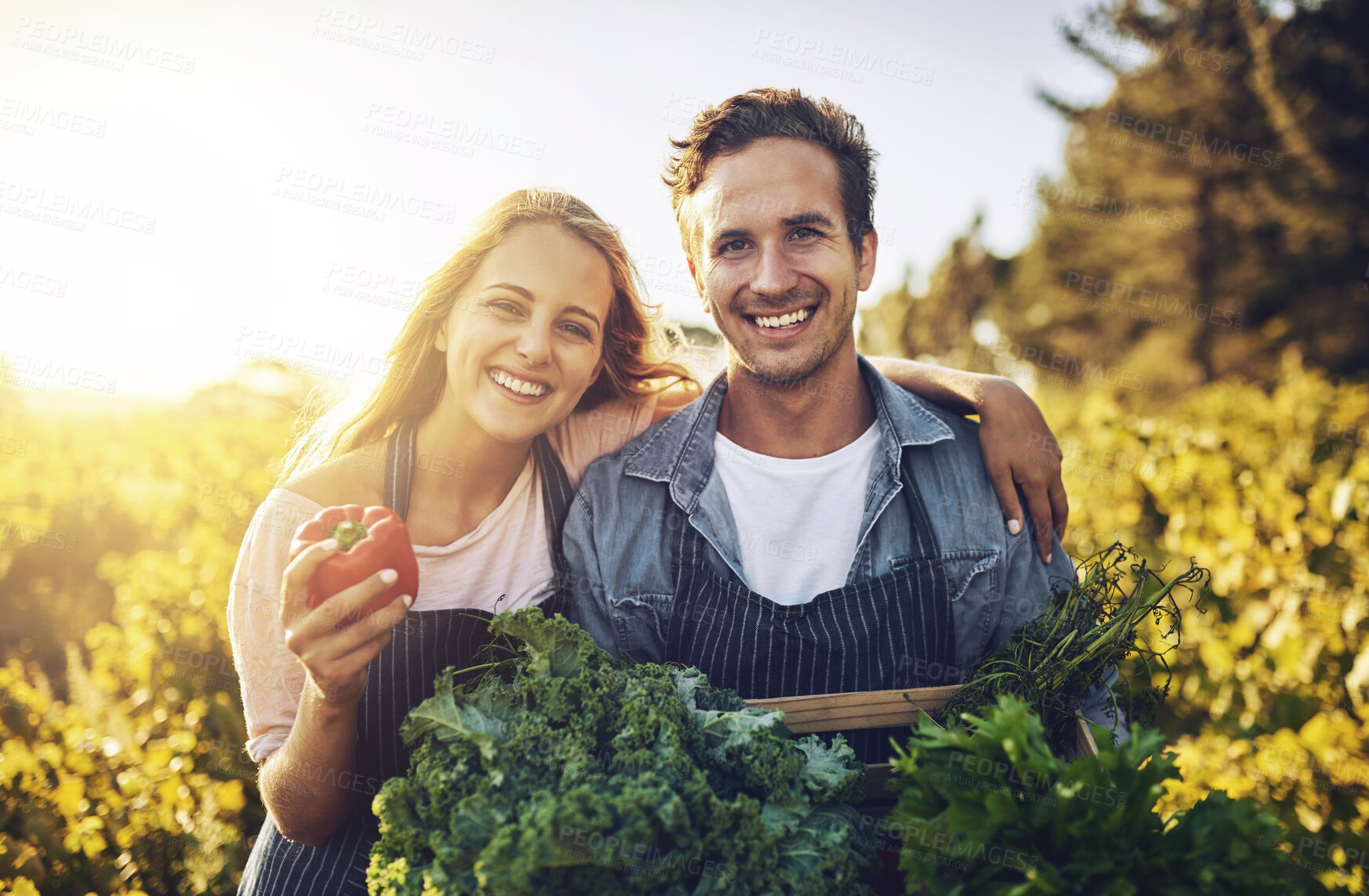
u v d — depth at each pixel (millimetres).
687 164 2113
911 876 1473
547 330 1963
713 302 2094
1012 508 2176
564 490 2234
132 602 4238
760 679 2068
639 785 1441
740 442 2246
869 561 2150
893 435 2213
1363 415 5973
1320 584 3438
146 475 5953
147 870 2691
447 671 1648
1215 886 1383
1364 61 11367
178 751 3062
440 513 2096
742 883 1463
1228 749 3078
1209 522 4012
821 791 1631
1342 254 12516
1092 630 1870
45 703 3314
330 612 1627
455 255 1984
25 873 2520
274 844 1993
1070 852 1448
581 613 2172
